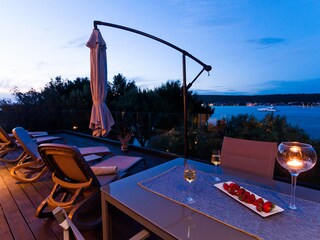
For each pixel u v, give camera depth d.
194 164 1.69
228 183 1.25
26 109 8.53
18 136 3.00
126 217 2.20
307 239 0.75
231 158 1.71
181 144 4.37
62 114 9.09
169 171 1.52
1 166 4.04
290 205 0.98
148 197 1.11
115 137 6.03
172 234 0.80
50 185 3.09
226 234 0.79
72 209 1.81
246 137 3.33
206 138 3.92
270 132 3.05
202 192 1.16
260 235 0.78
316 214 0.92
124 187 1.24
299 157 0.96
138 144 5.35
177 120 4.39
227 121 3.59
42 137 5.22
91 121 3.04
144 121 5.11
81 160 1.76
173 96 8.99
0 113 8.03
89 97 10.88
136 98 9.48
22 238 1.88
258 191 1.16
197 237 0.78
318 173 2.59
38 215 2.09
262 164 1.54
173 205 1.02
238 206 1.00
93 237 1.90
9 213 2.30
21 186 3.05
